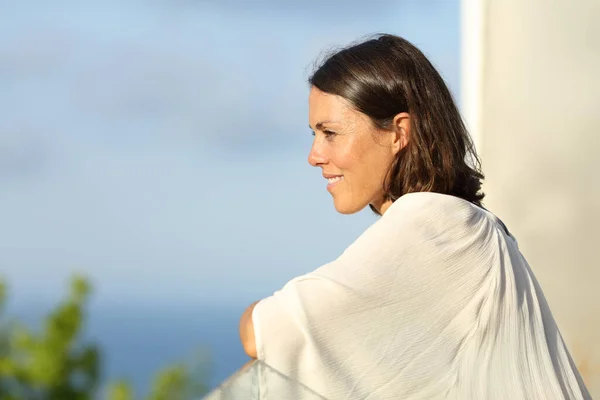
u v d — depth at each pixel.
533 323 1.89
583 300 3.36
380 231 1.83
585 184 3.33
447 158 2.01
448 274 1.81
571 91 3.40
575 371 1.99
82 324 10.66
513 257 1.94
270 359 1.67
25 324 10.61
